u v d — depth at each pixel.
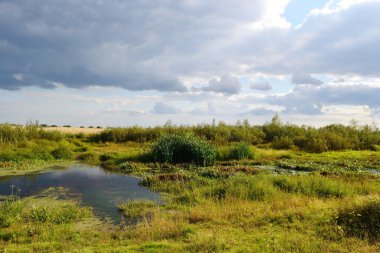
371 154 28.45
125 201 15.01
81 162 25.75
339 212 10.89
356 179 18.23
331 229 9.96
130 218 12.55
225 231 10.13
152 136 36.59
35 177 20.19
